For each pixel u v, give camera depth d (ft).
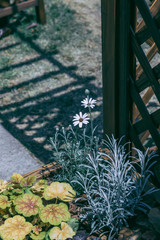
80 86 15.72
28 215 7.85
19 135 12.96
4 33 19.97
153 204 8.48
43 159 11.61
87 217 8.40
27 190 8.77
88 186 8.59
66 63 17.46
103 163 9.62
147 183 8.87
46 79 16.33
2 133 13.10
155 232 7.84
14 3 19.15
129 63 8.18
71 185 9.42
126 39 7.74
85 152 9.93
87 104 9.01
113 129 9.57
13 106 14.67
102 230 8.17
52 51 18.39
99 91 15.33
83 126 13.06
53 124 13.47
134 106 9.18
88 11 22.04
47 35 19.72
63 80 16.20
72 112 14.10
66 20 20.99
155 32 7.12
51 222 7.73
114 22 7.69
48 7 22.39
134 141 9.34
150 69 7.68
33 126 13.46
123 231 7.96
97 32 19.99
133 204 8.46
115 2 7.41
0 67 17.33
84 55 18.02
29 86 15.89
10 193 8.85
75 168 9.73
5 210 8.60
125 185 8.34
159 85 7.70
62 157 9.93
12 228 7.65
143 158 8.26
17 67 17.30
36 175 9.83
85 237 8.07
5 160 11.58
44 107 14.51
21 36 19.81
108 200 7.89
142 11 7.14
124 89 8.55
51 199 9.23
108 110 9.35
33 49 18.67
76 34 19.75
